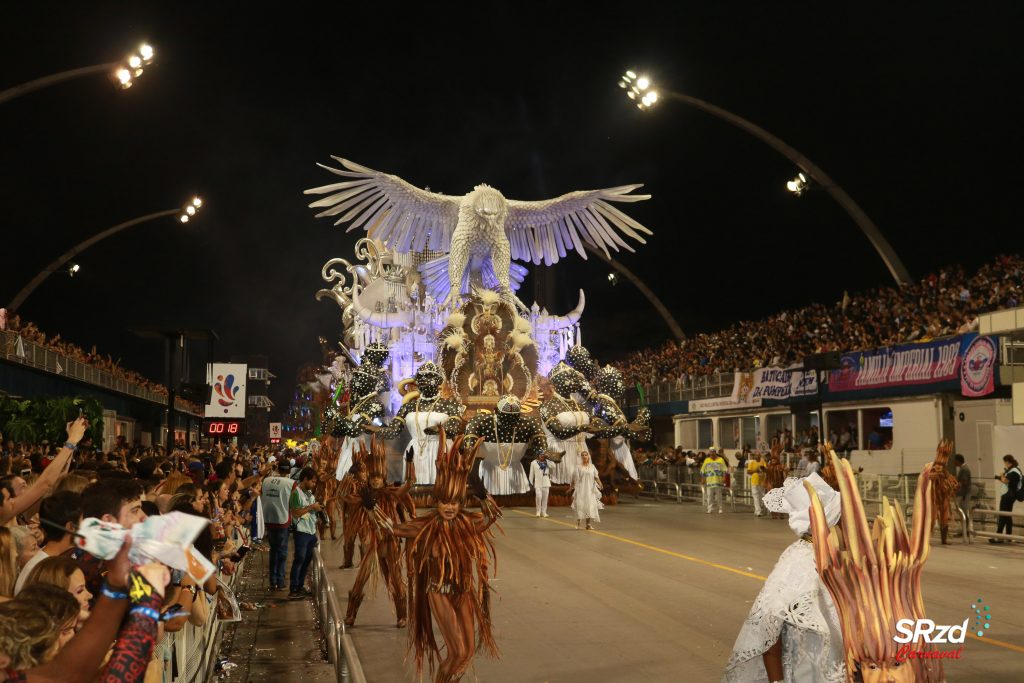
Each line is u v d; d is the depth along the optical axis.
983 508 21.36
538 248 29.02
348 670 5.78
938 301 31.77
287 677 8.53
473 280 28.59
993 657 8.59
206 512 8.12
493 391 25.59
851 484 4.80
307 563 13.61
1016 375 25.62
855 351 32.75
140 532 2.93
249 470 18.11
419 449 23.53
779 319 43.69
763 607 4.82
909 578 4.73
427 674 8.56
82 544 2.92
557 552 17.84
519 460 24.52
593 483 23.36
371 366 24.20
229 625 11.27
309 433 66.38
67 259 35.38
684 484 36.03
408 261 32.12
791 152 29.22
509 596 12.68
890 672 4.57
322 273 36.41
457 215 27.86
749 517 27.30
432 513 7.45
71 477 5.87
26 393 29.62
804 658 4.79
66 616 3.09
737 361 43.66
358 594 10.80
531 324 27.81
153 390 49.62
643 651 9.18
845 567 4.66
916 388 29.25
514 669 8.50
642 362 58.31
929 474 4.89
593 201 28.27
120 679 2.81
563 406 24.47
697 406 44.88
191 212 35.66
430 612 7.38
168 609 4.54
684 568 15.45
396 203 27.47
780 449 28.39
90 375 36.56
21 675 2.82
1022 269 29.97
